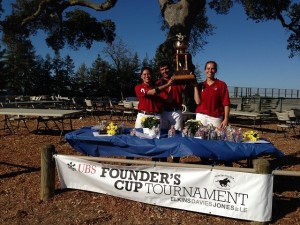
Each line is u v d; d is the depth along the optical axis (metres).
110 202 5.08
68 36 25.38
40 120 11.22
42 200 5.21
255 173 4.36
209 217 4.65
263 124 15.52
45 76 64.00
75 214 4.75
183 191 4.71
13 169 6.81
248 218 4.41
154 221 4.55
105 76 58.19
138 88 5.96
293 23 21.84
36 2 22.11
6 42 24.80
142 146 5.30
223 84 5.75
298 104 26.73
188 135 5.58
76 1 17.50
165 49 15.15
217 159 4.95
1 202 5.19
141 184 4.92
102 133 5.93
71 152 8.38
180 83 5.66
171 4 15.51
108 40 26.38
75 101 18.56
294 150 9.18
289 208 4.96
